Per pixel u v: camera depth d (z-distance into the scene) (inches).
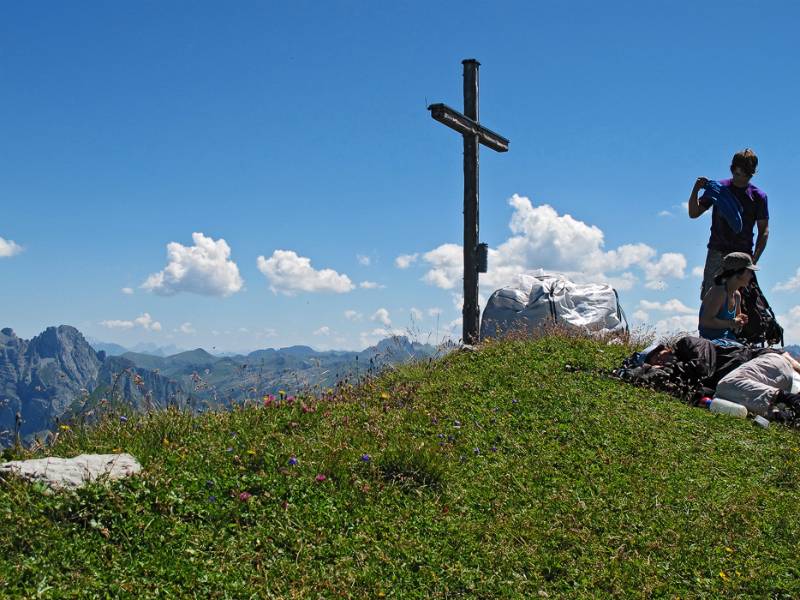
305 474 176.1
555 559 158.2
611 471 192.5
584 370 268.4
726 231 280.1
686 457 201.9
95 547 143.6
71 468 165.5
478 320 340.5
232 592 136.1
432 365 273.1
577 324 358.9
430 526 166.1
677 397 249.4
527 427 216.8
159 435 194.9
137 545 146.6
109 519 152.2
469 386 244.8
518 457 199.6
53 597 125.3
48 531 144.6
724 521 171.8
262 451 183.3
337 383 245.3
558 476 190.1
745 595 148.1
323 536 158.9
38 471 163.2
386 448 191.9
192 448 187.9
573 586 150.6
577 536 165.3
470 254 340.2
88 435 196.4
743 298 272.1
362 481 177.2
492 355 281.4
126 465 170.4
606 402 234.5
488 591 146.1
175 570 139.6
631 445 207.2
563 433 212.4
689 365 254.5
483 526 167.6
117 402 206.1
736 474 195.0
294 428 206.1
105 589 130.8
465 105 341.7
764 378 246.1
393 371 266.8
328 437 197.5
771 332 273.1
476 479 186.9
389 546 158.1
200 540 151.0
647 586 149.6
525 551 160.4
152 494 161.8
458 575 150.2
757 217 279.9
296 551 153.2
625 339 324.8
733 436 217.8
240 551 149.6
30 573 131.4
